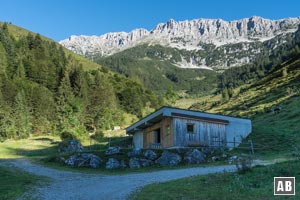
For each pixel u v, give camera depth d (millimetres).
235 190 18156
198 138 42812
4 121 83438
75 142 57344
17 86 109938
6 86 104188
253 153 40062
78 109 103000
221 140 44688
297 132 51312
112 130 102312
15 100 91938
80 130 81125
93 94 118625
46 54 159875
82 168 33938
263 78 163875
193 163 34719
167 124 43125
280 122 68250
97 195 19812
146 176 27125
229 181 20391
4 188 22312
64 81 119125
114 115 113375
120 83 160375
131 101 133000
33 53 158125
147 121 46500
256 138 46719
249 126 48344
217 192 17953
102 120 105000
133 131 53875
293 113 72812
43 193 21094
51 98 109438
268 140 45594
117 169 33094
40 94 103812
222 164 33000
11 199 19125
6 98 96812
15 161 39719
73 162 35219
